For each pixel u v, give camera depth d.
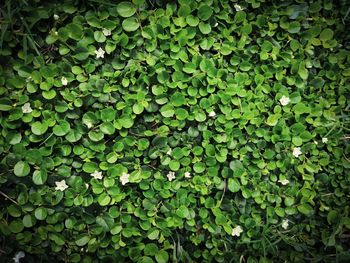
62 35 0.27
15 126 0.27
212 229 0.30
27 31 0.27
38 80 0.27
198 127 0.30
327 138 0.32
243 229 0.31
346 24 0.33
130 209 0.29
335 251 0.32
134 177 0.29
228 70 0.31
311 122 0.32
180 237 0.31
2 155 0.27
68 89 0.28
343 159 0.32
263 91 0.31
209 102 0.30
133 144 0.29
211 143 0.31
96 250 0.30
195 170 0.30
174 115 0.30
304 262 0.32
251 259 0.31
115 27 0.28
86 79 0.28
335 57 0.32
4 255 0.28
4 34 0.26
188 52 0.30
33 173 0.27
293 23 0.31
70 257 0.29
